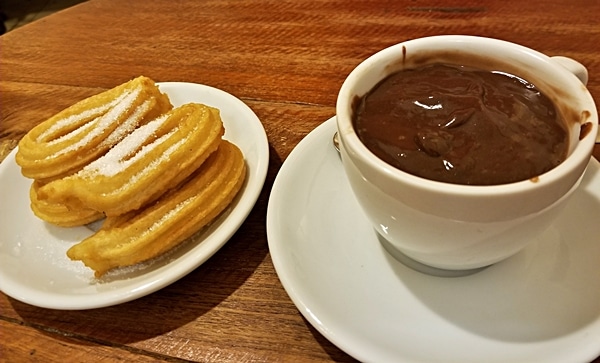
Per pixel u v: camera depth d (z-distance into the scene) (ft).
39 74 1.06
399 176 0.47
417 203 0.48
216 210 0.71
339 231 0.65
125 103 0.78
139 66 1.04
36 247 0.73
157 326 0.61
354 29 1.04
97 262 0.65
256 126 0.81
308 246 0.63
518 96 0.56
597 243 0.60
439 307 0.56
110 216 0.68
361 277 0.60
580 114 0.51
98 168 0.69
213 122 0.76
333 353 0.56
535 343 0.51
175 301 0.63
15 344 0.61
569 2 1.01
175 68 1.02
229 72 0.98
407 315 0.55
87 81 1.02
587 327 0.51
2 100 1.01
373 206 0.54
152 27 1.14
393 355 0.50
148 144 0.73
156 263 0.67
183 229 0.68
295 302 0.55
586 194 0.64
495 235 0.49
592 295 0.55
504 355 0.50
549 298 0.55
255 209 0.74
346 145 0.52
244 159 0.78
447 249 0.52
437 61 0.63
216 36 1.08
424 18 1.03
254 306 0.62
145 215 0.68
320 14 1.09
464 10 1.03
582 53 0.89
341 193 0.70
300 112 0.88
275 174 0.79
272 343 0.58
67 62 1.08
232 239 0.70
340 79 0.93
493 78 0.60
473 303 0.56
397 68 0.62
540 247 0.61
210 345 0.58
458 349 0.51
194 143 0.71
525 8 1.01
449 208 0.47
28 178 0.79
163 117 0.76
